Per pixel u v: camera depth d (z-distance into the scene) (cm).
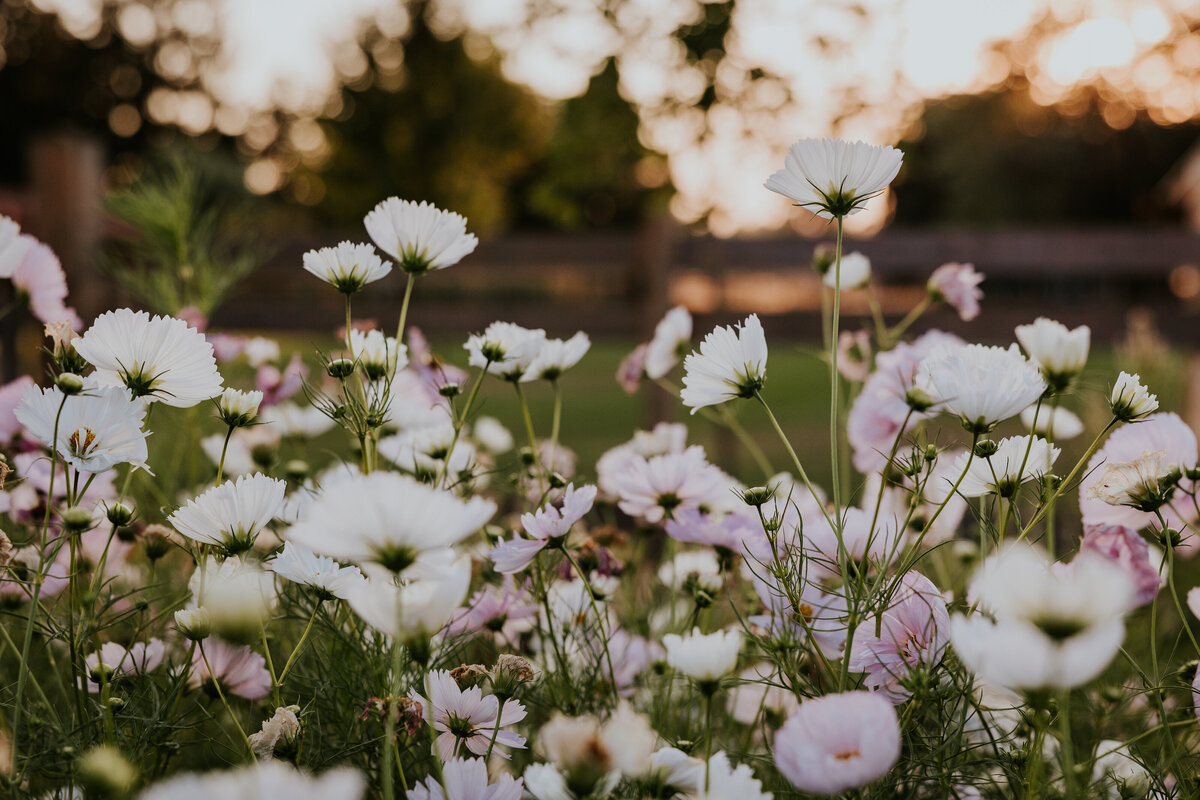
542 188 1569
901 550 95
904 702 85
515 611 102
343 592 82
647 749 69
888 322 332
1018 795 84
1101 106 2250
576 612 107
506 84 1992
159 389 88
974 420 81
